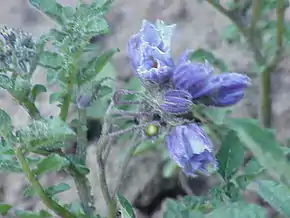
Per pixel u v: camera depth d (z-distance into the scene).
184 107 0.28
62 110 0.32
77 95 0.32
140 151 0.36
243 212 0.30
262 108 0.42
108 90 0.32
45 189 0.31
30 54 0.30
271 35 0.41
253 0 0.38
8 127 0.29
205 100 0.28
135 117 0.30
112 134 0.29
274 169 0.28
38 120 0.29
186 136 0.27
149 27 0.28
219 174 0.32
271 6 0.38
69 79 0.31
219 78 0.28
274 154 0.28
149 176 0.43
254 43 0.39
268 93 0.41
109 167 0.42
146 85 0.28
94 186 0.42
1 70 0.29
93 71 0.32
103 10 0.30
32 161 0.31
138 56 0.28
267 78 0.41
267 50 0.39
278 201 0.31
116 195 0.31
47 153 0.31
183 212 0.31
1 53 0.29
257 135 0.28
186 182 0.43
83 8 0.31
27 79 0.30
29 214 0.31
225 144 0.32
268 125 0.42
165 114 0.28
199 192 0.43
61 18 0.32
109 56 0.32
